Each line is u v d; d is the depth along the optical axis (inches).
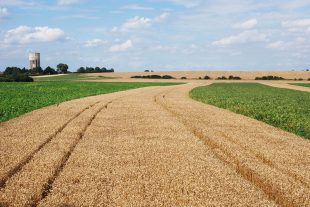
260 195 386.0
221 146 621.3
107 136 709.3
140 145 629.0
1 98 1624.0
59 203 353.4
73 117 963.3
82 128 784.3
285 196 386.3
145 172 455.8
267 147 631.8
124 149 595.2
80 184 408.5
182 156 547.5
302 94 2514.8
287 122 1023.6
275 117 1085.1
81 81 4547.2
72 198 365.1
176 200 361.7
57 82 3991.1
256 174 455.5
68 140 648.4
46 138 657.0
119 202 354.0
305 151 615.8
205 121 955.3
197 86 3501.5
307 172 480.1
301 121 1034.7
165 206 348.8
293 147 647.8
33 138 655.1
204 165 493.7
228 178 435.5
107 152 570.6
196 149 599.8
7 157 515.5
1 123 840.3
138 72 6402.6
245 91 2667.3
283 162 530.0
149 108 1238.3
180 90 2645.2
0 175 429.7
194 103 1498.5
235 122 951.0
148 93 2197.3
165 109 1219.2
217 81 5004.9
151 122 908.0
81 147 601.0
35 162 488.7
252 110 1280.8
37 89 2491.4
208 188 397.4
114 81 4702.3
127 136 711.1
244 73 5880.9
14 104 1332.4
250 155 561.3
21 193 375.9
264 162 545.6
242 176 464.4
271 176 446.3
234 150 590.6
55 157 517.0
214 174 452.8
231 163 513.3
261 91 2758.4
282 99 1939.0
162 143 647.1
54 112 1066.1
